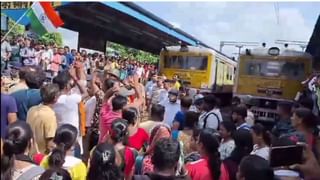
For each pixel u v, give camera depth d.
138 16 18.25
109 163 3.16
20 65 12.34
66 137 3.51
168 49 18.30
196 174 3.61
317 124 4.62
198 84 17.50
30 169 3.01
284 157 3.39
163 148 2.95
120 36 26.11
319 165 3.64
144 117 7.87
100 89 7.02
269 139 4.57
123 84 7.00
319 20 10.88
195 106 7.73
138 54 39.00
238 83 15.27
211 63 17.36
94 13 17.50
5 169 2.77
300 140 4.29
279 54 14.66
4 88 5.42
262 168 2.71
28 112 4.52
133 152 4.09
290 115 6.49
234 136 4.07
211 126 6.11
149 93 12.33
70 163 3.48
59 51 14.64
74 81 6.23
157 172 2.97
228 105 21.88
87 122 6.38
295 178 3.23
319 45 15.01
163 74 18.23
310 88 11.27
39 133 4.34
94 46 24.39
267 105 14.71
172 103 7.76
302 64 14.35
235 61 24.75
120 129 4.03
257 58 14.99
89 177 3.18
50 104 4.51
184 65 17.89
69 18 18.70
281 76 14.62
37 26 5.68
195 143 4.39
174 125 6.16
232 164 3.89
